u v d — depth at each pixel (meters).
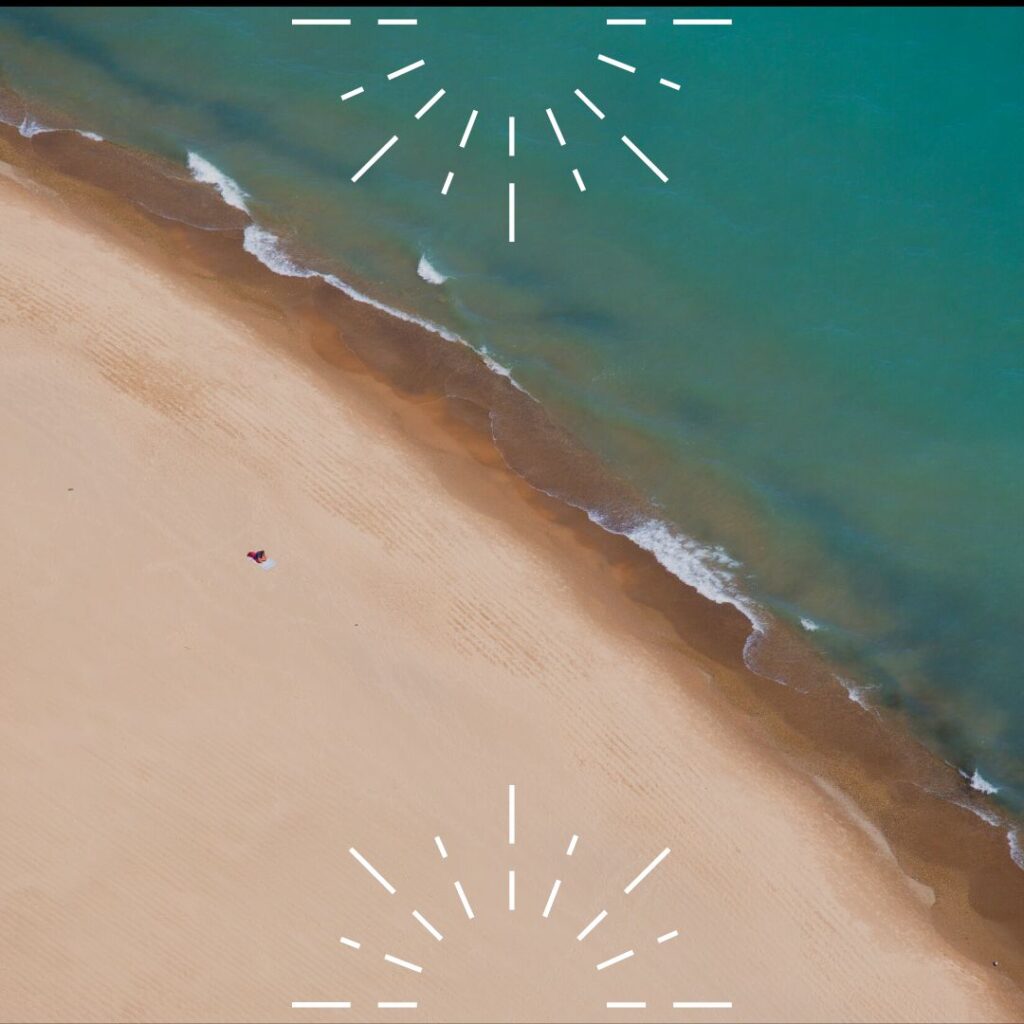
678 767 22.92
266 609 24.05
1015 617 25.28
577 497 26.78
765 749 23.44
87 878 21.12
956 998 20.83
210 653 23.41
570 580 25.41
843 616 25.42
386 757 22.47
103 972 20.34
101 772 22.09
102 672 23.08
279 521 25.38
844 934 21.28
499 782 22.36
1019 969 21.31
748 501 26.88
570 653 24.22
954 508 26.73
